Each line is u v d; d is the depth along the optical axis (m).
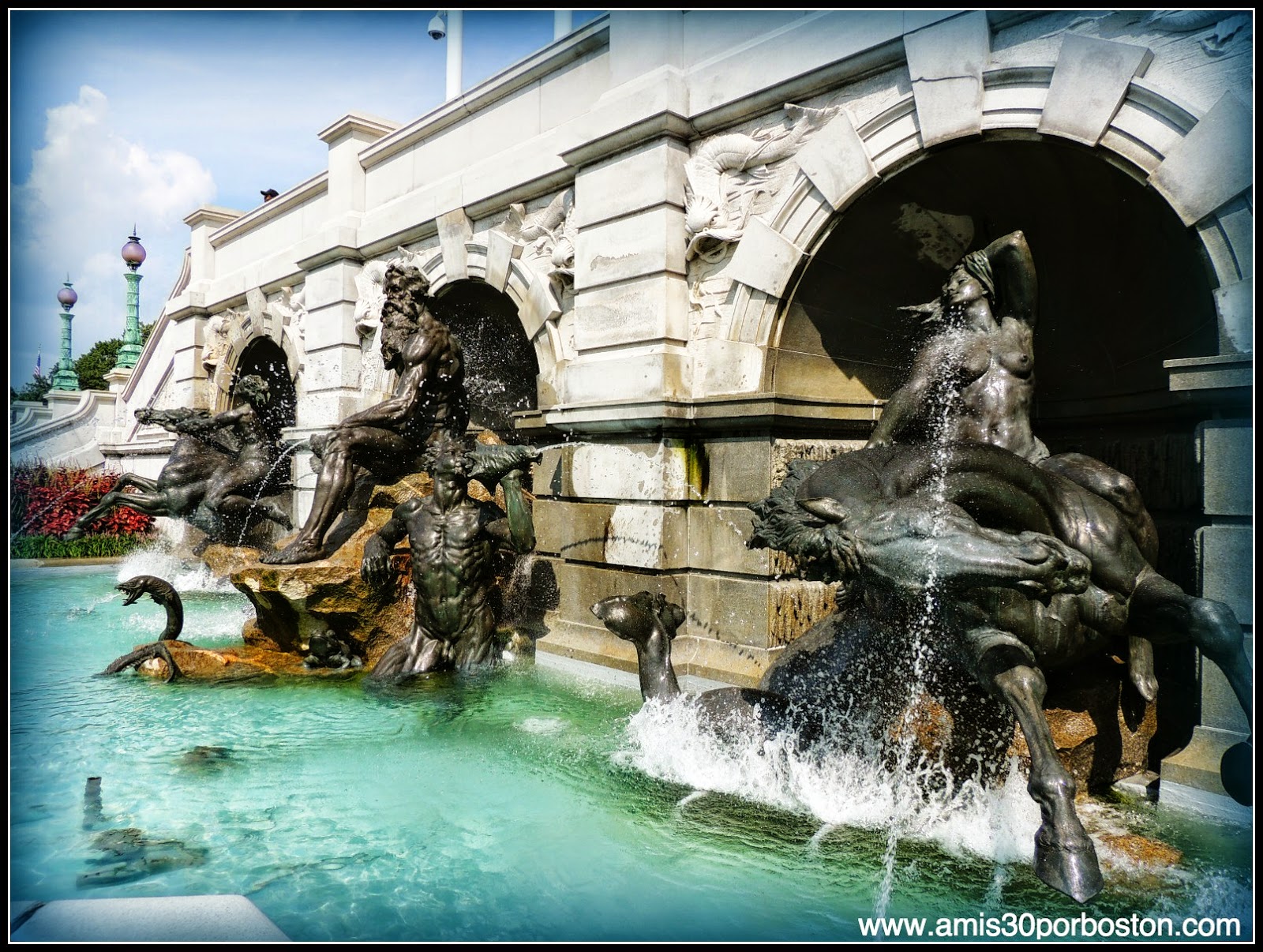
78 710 6.55
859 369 7.88
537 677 7.59
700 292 7.61
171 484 11.98
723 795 4.78
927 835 4.22
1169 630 4.39
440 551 7.57
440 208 10.66
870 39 6.26
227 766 5.27
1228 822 4.31
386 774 5.12
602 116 7.83
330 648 7.83
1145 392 6.27
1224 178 4.73
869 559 3.88
